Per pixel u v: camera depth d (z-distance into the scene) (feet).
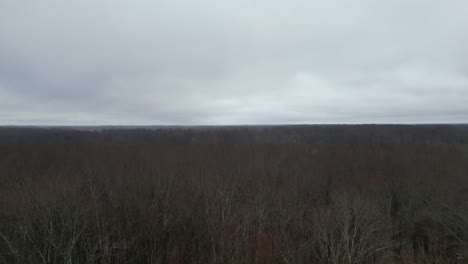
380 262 20.75
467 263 22.43
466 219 26.84
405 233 28.45
